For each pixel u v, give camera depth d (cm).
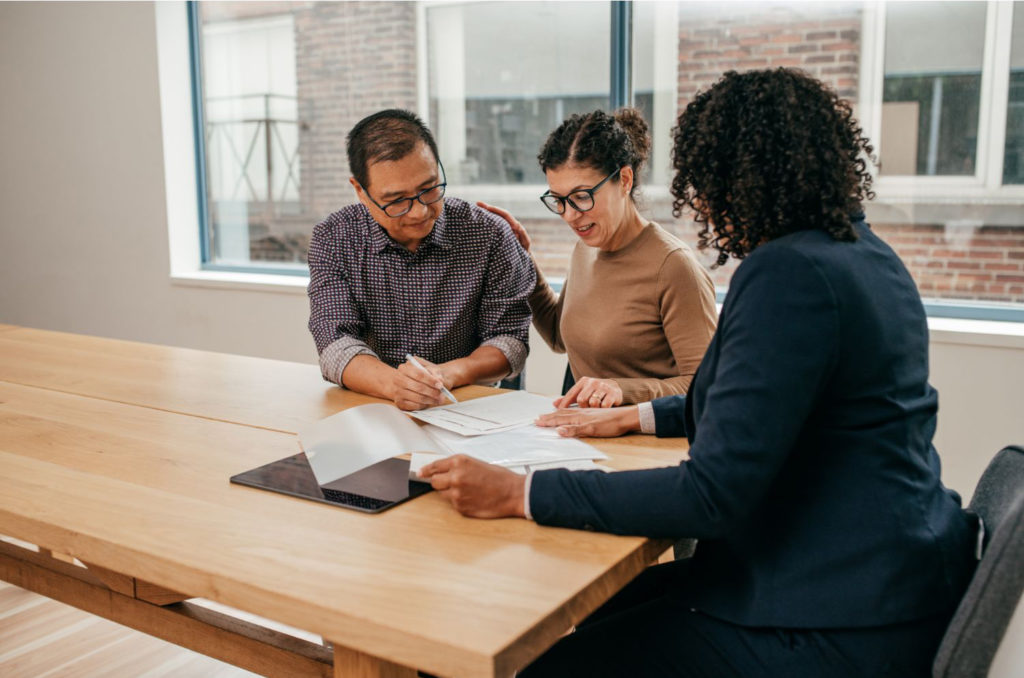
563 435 155
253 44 435
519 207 383
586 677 117
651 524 109
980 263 306
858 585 105
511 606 96
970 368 283
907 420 109
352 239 210
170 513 124
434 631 91
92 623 254
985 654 98
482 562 107
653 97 349
